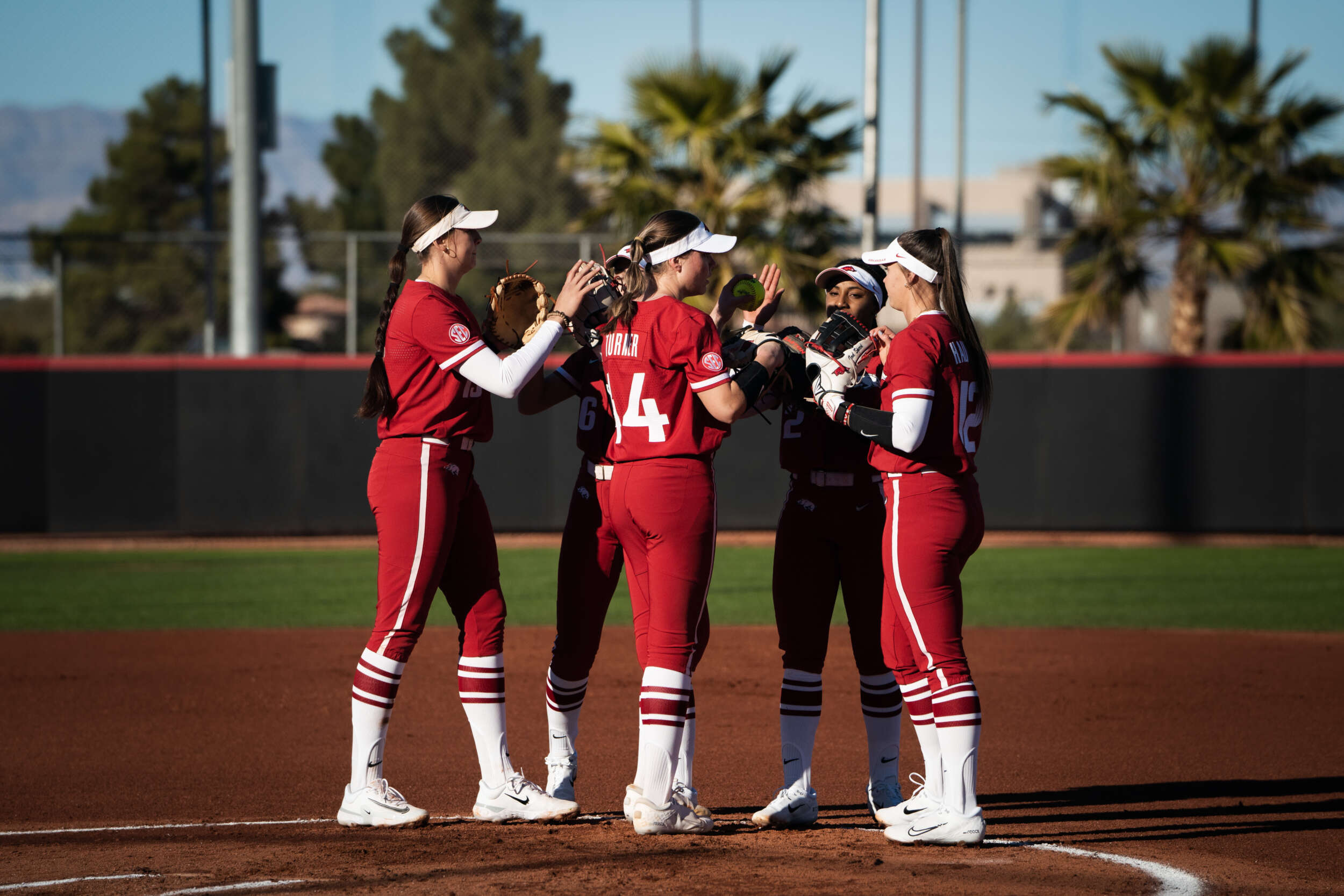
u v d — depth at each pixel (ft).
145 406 177.47
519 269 277.23
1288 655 99.25
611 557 52.85
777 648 101.81
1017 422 177.68
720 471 179.42
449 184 419.95
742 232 195.93
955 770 47.21
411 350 48.93
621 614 122.72
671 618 47.78
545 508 179.01
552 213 403.13
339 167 415.64
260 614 120.47
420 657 98.84
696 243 48.34
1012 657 98.37
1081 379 176.14
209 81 232.73
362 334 219.00
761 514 179.22
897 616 48.65
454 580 52.42
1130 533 177.88
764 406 51.75
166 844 48.96
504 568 150.61
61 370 176.14
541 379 54.13
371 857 45.29
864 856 45.68
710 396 46.21
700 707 80.53
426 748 69.92
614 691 86.02
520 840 48.29
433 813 55.72
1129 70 198.90
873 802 53.06
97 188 360.69
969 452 46.98
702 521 47.78
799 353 50.67
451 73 429.38
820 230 197.36
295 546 174.81
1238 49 195.83
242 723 76.54
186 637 108.17
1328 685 87.56
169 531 177.99
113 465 177.27
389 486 49.42
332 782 62.23
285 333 277.64
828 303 53.06
